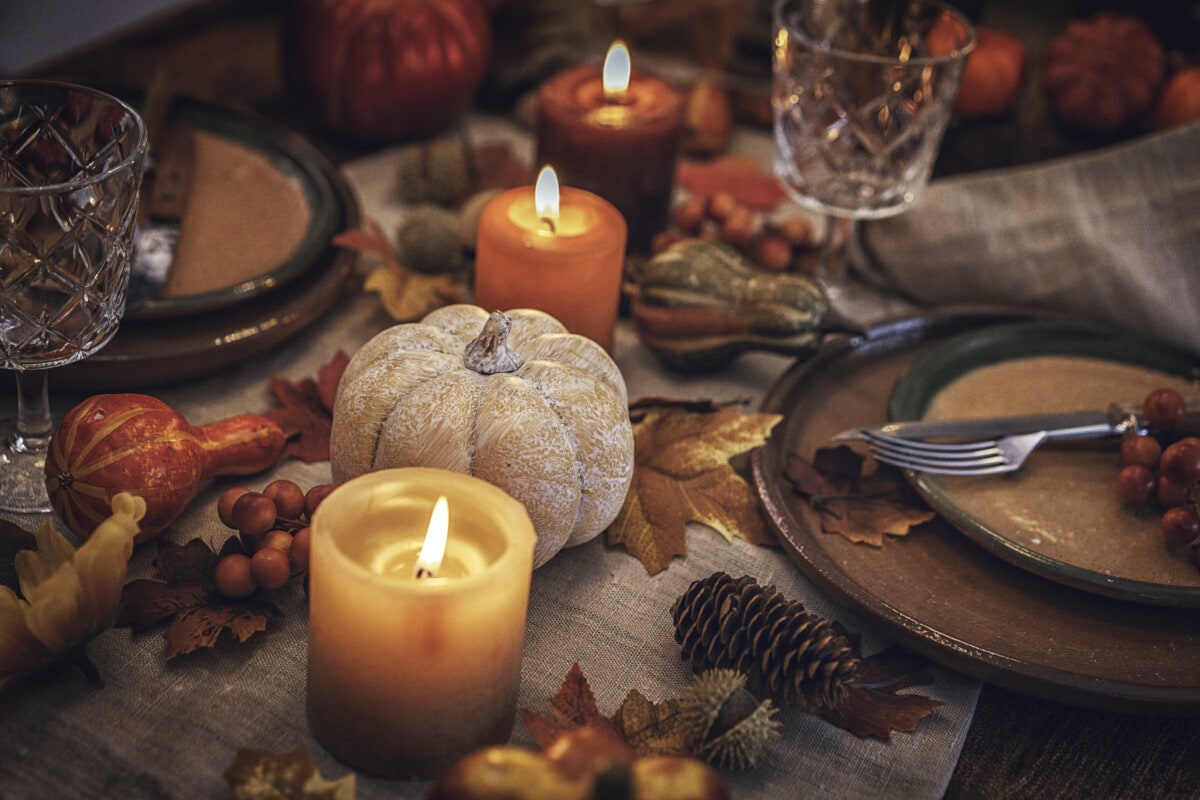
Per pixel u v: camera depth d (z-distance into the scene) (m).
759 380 0.85
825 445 0.79
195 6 1.11
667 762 0.54
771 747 0.62
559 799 0.53
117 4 1.20
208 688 0.64
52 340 0.69
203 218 0.87
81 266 0.68
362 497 0.60
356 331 0.85
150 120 0.89
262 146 0.92
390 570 0.60
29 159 0.72
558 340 0.71
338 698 0.60
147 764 0.61
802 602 0.70
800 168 0.91
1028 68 1.02
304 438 0.77
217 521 0.71
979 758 0.66
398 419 0.66
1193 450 0.74
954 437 0.77
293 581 0.69
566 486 0.66
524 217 0.79
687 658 0.67
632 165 0.87
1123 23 0.99
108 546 0.60
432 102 1.00
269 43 1.11
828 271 0.93
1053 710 0.68
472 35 1.00
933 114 0.87
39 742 0.61
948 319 0.87
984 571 0.72
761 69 1.10
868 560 0.72
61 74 0.99
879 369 0.85
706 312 0.81
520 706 0.65
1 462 0.72
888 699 0.66
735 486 0.75
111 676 0.64
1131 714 0.66
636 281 0.87
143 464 0.66
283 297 0.81
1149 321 0.89
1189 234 0.88
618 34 1.14
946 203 0.92
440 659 0.58
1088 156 0.91
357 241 0.84
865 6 0.94
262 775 0.58
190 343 0.77
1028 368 0.85
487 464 0.65
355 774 0.61
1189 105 0.98
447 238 0.87
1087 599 0.71
